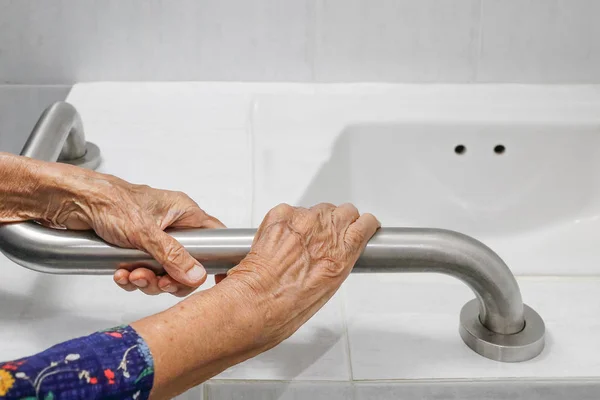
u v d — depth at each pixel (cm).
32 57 94
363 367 55
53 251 51
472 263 52
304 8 91
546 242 90
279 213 50
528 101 92
